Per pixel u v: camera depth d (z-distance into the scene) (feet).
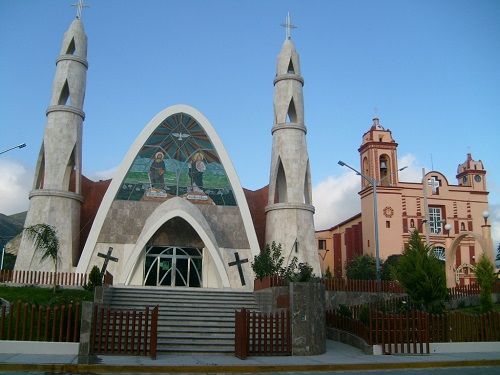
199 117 121.49
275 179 120.47
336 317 73.00
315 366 50.39
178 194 117.60
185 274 112.47
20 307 54.95
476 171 198.70
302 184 118.73
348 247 206.08
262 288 82.58
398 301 75.46
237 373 48.14
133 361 50.29
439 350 63.31
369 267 157.28
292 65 127.44
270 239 117.19
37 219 108.47
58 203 110.11
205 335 64.44
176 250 113.29
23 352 53.01
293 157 119.44
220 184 119.96
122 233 112.37
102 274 93.91
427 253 74.64
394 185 189.16
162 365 47.73
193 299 79.71
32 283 95.45
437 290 71.31
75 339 55.16
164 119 120.16
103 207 112.47
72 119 115.55
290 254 112.98
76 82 118.01
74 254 111.86
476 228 191.42
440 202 191.52
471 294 99.45
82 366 46.16
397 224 184.85
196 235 113.50
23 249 106.93
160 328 65.62
